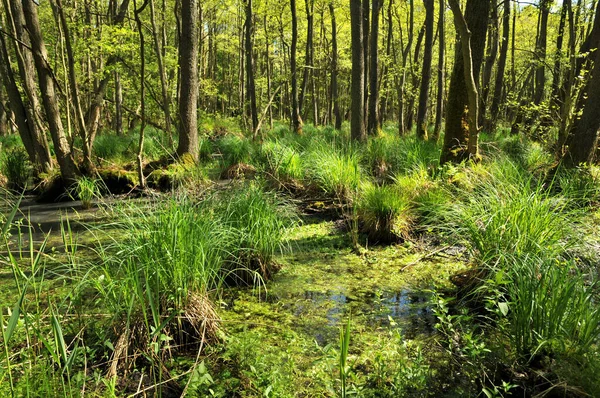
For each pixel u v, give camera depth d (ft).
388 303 13.96
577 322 9.71
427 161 28.55
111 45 32.48
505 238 13.67
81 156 33.30
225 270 14.84
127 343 10.03
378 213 20.24
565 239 14.78
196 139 34.04
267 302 14.10
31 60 30.63
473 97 22.93
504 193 15.40
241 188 18.47
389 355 10.82
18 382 8.82
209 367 10.49
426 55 46.98
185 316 11.22
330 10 69.10
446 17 71.10
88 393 9.11
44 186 29.50
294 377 10.06
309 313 13.32
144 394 9.30
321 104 123.75
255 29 76.23
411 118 68.03
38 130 31.40
